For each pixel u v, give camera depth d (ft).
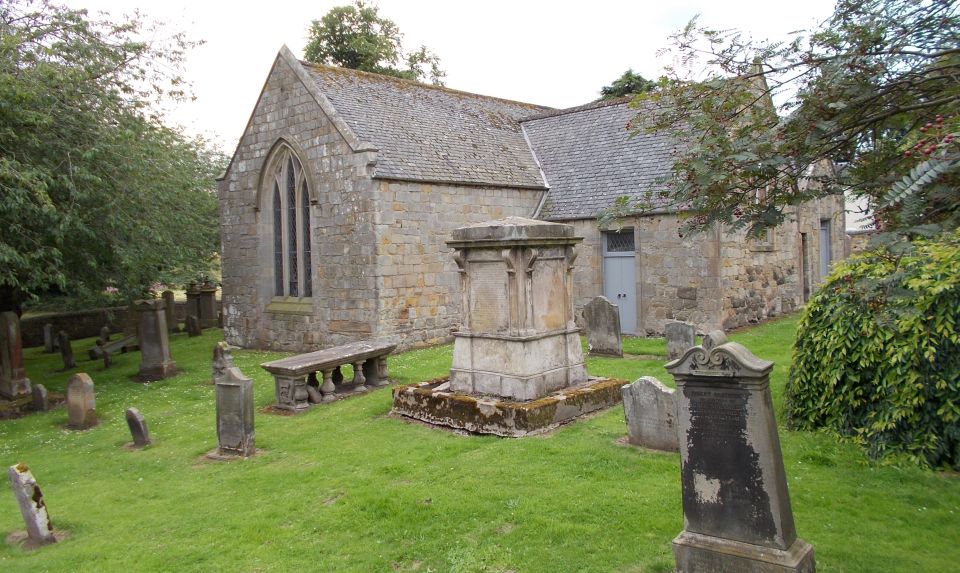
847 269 27.94
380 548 20.74
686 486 17.63
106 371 61.36
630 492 22.99
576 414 33.22
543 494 23.34
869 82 15.30
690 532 17.56
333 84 64.95
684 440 17.66
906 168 14.78
